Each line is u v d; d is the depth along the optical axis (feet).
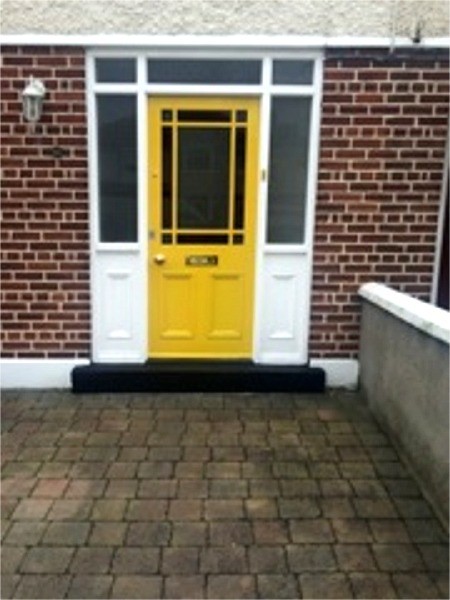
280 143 16.39
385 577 9.41
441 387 11.07
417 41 15.49
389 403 14.12
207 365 16.93
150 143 16.25
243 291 17.06
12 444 13.65
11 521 10.76
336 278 16.71
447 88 15.76
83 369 16.60
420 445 12.07
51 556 9.84
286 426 14.75
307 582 9.29
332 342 16.99
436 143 16.02
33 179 15.99
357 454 13.39
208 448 13.56
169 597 8.95
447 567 9.67
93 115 15.89
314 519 10.91
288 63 15.85
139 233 16.57
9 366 16.79
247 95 15.98
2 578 9.32
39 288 16.52
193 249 16.80
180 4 15.38
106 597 8.94
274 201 16.70
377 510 11.21
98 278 16.71
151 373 16.55
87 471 12.51
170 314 17.12
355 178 16.21
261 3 15.42
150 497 11.59
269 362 17.19
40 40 15.30
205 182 16.51
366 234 16.48
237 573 9.48
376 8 15.43
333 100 15.87
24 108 15.46
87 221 16.24
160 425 14.70
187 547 10.10
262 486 12.02
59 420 14.93
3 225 16.17
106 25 15.39
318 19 15.48
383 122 15.94
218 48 15.57
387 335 14.34
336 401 16.34
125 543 10.19
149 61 15.75
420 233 16.47
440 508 10.98
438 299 16.84
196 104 16.08
